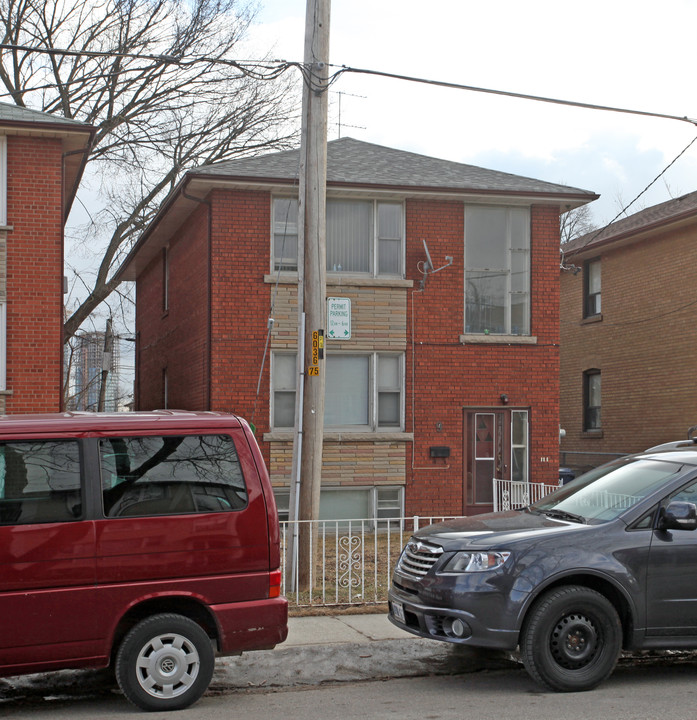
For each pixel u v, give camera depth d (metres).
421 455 16.58
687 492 7.14
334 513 16.31
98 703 6.66
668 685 6.98
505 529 7.12
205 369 16.16
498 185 16.97
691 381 19.73
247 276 16.02
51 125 14.29
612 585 6.85
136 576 6.25
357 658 7.86
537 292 17.22
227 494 6.55
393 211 16.78
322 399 10.38
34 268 14.38
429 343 16.72
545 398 17.17
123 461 6.41
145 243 20.98
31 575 6.04
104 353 25.06
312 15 10.41
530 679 7.24
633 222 22.39
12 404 14.19
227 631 6.41
